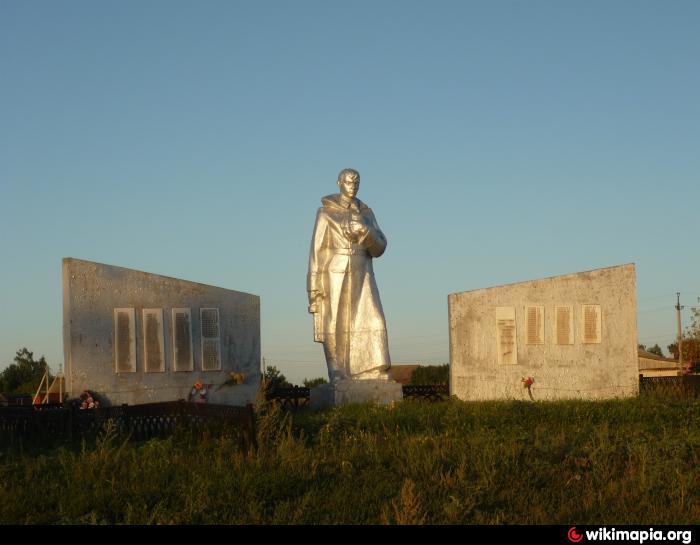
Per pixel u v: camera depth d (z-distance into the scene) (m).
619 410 24.28
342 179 28.69
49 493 13.74
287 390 29.31
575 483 14.84
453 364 29.12
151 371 26.50
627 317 30.55
